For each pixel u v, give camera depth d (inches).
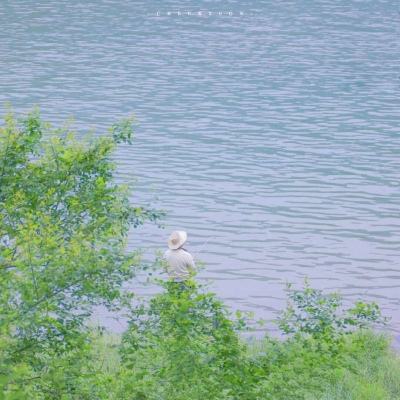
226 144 1739.7
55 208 377.1
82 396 340.8
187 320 364.8
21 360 330.3
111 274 345.4
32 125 398.3
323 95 2315.5
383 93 2361.0
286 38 3294.8
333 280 1020.5
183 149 1678.2
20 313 319.3
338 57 2925.7
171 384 358.6
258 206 1320.1
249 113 2064.5
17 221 366.6
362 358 564.7
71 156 384.5
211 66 2694.4
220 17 3794.3
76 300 343.6
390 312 904.9
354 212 1310.3
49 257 327.6
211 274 1018.1
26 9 3833.7
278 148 1722.4
